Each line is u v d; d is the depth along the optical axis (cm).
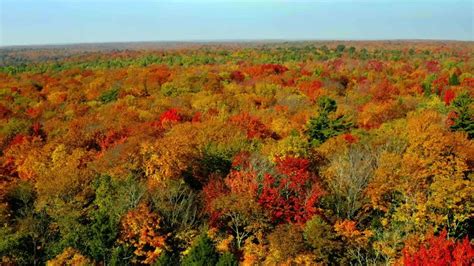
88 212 3391
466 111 4669
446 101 6844
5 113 6681
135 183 3466
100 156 4181
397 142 3891
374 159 3750
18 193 3816
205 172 3947
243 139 4478
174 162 3725
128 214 3180
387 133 4316
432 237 2731
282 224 3159
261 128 5119
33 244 3216
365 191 3359
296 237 2945
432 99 6819
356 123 5712
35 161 4297
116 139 4969
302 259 2902
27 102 8175
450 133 4081
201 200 3534
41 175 4019
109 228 3122
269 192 3281
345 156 3716
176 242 3297
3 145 5347
